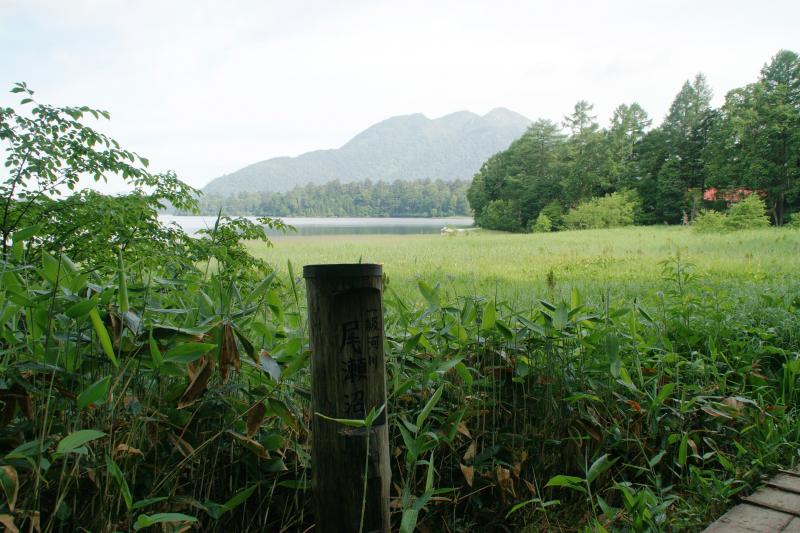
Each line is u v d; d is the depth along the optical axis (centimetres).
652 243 2312
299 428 220
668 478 305
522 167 7469
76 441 141
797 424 335
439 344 289
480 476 266
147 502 162
